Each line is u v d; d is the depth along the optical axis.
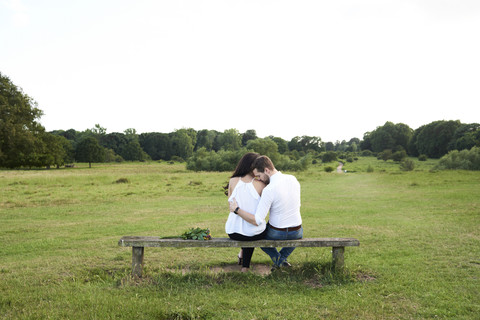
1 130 55.75
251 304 3.38
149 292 3.75
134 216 11.71
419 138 117.81
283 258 4.77
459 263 5.04
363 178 33.09
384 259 5.38
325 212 11.98
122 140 143.62
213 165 62.72
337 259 4.51
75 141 133.75
